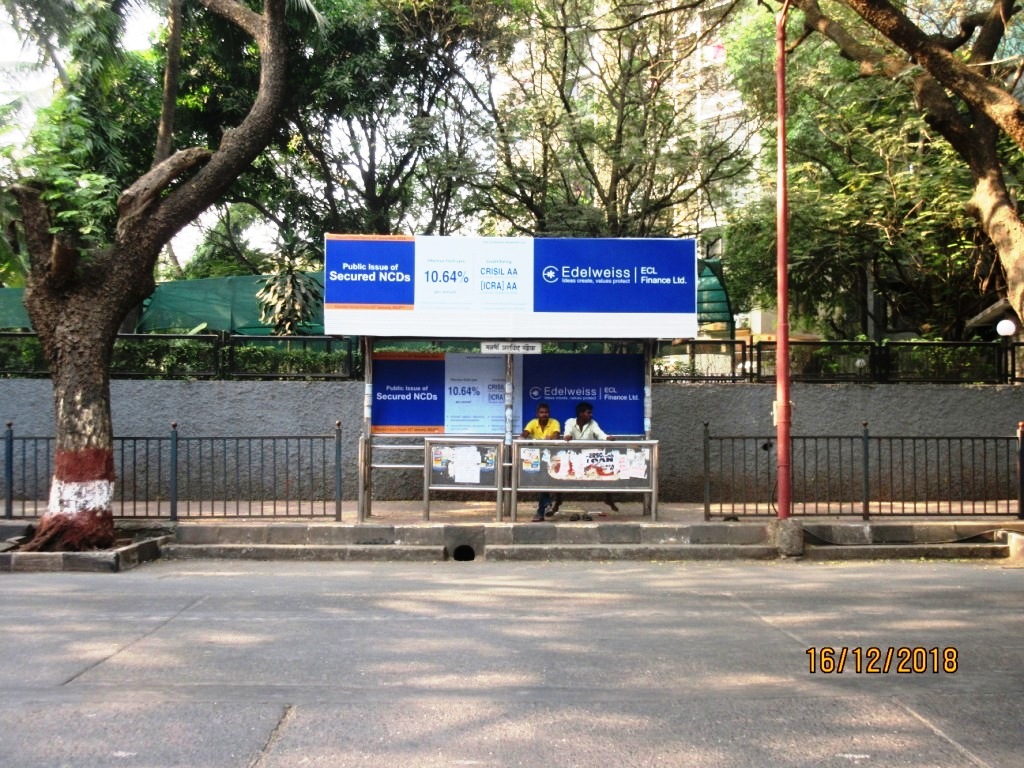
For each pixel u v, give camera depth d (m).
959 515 10.82
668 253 10.77
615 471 10.38
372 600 7.54
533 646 6.07
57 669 5.50
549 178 17.98
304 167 19.77
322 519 10.55
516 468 10.34
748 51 17.03
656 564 9.50
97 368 9.52
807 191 15.67
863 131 15.50
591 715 4.75
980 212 10.75
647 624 6.70
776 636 6.36
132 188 9.85
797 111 16.52
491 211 18.53
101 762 4.11
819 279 17.83
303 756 4.19
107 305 9.59
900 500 12.95
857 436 10.75
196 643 6.11
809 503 12.65
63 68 13.05
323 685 5.23
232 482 12.74
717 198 17.88
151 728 4.52
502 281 10.72
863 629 6.57
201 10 15.67
